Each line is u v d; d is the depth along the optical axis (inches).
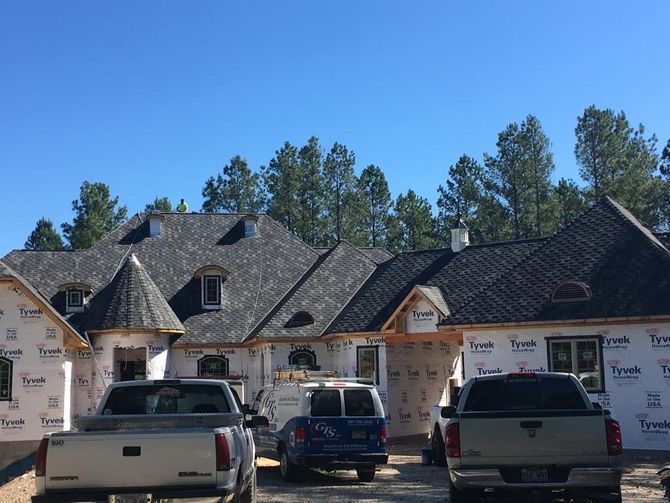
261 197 2797.7
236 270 1393.9
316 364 1182.9
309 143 2618.1
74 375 1128.2
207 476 339.6
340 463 647.8
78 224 2856.8
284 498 559.5
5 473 800.3
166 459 338.3
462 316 949.8
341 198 2600.9
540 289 928.3
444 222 2497.5
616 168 2349.9
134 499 335.6
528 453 403.9
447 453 414.3
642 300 840.3
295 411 672.4
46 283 1318.9
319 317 1207.6
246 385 1245.7
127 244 1429.6
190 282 1349.7
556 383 454.3
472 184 2464.3
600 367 855.1
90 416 383.6
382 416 667.4
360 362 1109.7
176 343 1218.6
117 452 337.4
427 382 1142.3
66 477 335.6
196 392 457.1
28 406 1005.8
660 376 823.7
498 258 1136.2
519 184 2378.2
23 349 1015.6
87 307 1272.1
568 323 866.8
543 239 1130.0
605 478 399.5
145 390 451.5
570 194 2352.4
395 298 1143.6
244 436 416.5
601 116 2377.0
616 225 971.3
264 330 1173.1
